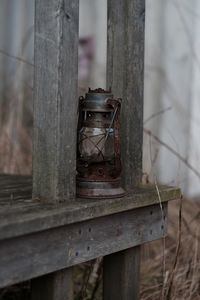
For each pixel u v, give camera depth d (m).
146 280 2.25
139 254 1.84
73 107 1.59
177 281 2.08
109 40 1.80
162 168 3.43
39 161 1.59
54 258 1.50
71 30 1.57
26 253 1.43
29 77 3.31
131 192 1.76
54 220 1.46
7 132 2.94
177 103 3.52
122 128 1.79
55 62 1.54
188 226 2.39
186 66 3.50
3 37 4.16
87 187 1.63
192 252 2.27
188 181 3.32
